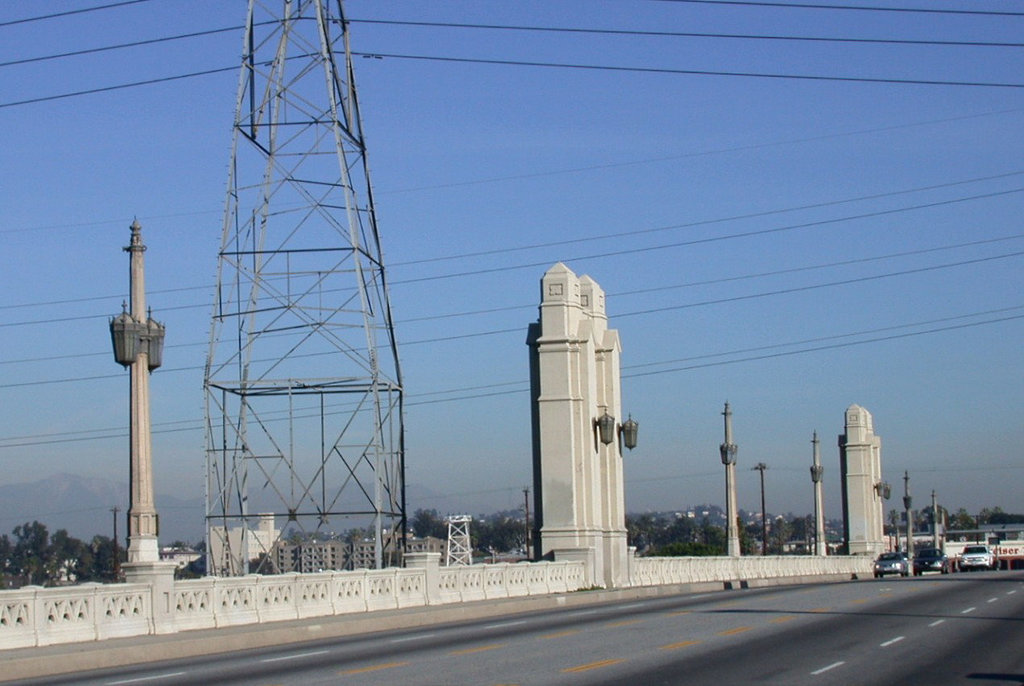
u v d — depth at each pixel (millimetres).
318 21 37875
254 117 37875
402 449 39312
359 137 39406
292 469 37469
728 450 54250
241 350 37906
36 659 18688
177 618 23781
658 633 23297
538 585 37344
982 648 20375
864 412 82812
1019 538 148750
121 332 23078
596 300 43312
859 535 81062
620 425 43188
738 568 53531
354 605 29344
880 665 17828
